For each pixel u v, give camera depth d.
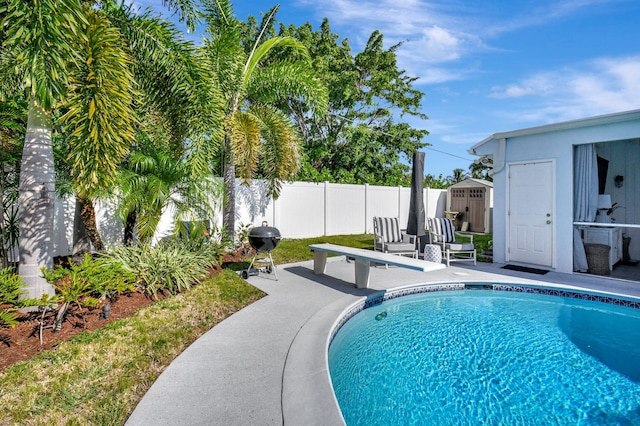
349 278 6.20
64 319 3.62
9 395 2.47
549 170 6.94
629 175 8.25
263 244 5.96
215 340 3.52
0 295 3.18
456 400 2.89
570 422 2.60
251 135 7.11
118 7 4.34
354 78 17.66
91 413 2.37
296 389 2.56
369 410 2.75
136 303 4.33
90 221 5.62
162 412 2.34
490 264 7.59
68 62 3.19
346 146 18.48
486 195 14.72
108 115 3.31
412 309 5.19
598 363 3.54
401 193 14.29
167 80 4.76
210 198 7.33
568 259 6.70
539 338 4.15
